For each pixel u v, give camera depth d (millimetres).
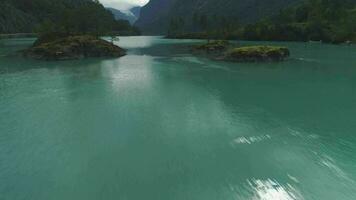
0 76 47000
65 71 52125
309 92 36375
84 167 18656
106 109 29953
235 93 36188
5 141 22531
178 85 40719
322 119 26734
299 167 18281
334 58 68312
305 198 15281
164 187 16375
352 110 29188
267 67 55938
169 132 23984
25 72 50938
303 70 52219
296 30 133875
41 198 15672
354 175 17312
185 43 130250
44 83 42031
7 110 29719
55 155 20297
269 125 25297
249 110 29469
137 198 15516
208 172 17812
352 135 23031
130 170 18219
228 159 19359
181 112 28922
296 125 25281
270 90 37562
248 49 65500
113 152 20641
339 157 19500
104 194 15898
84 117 27656
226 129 24469
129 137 23078
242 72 50781
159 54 82000
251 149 20781
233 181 16844
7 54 80125
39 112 29109
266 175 17453
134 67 56969
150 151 20672
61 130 24594
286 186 16328
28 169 18484
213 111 29203
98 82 42688
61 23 110000
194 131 24141
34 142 22344
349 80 43219
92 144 21906
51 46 71312
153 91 37250
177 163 18953
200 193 15820
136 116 27844
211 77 46344
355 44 106250
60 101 32906
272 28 140500
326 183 16531
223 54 69688
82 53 72625
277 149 20719
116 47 81875
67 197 15703
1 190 16375
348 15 128250
